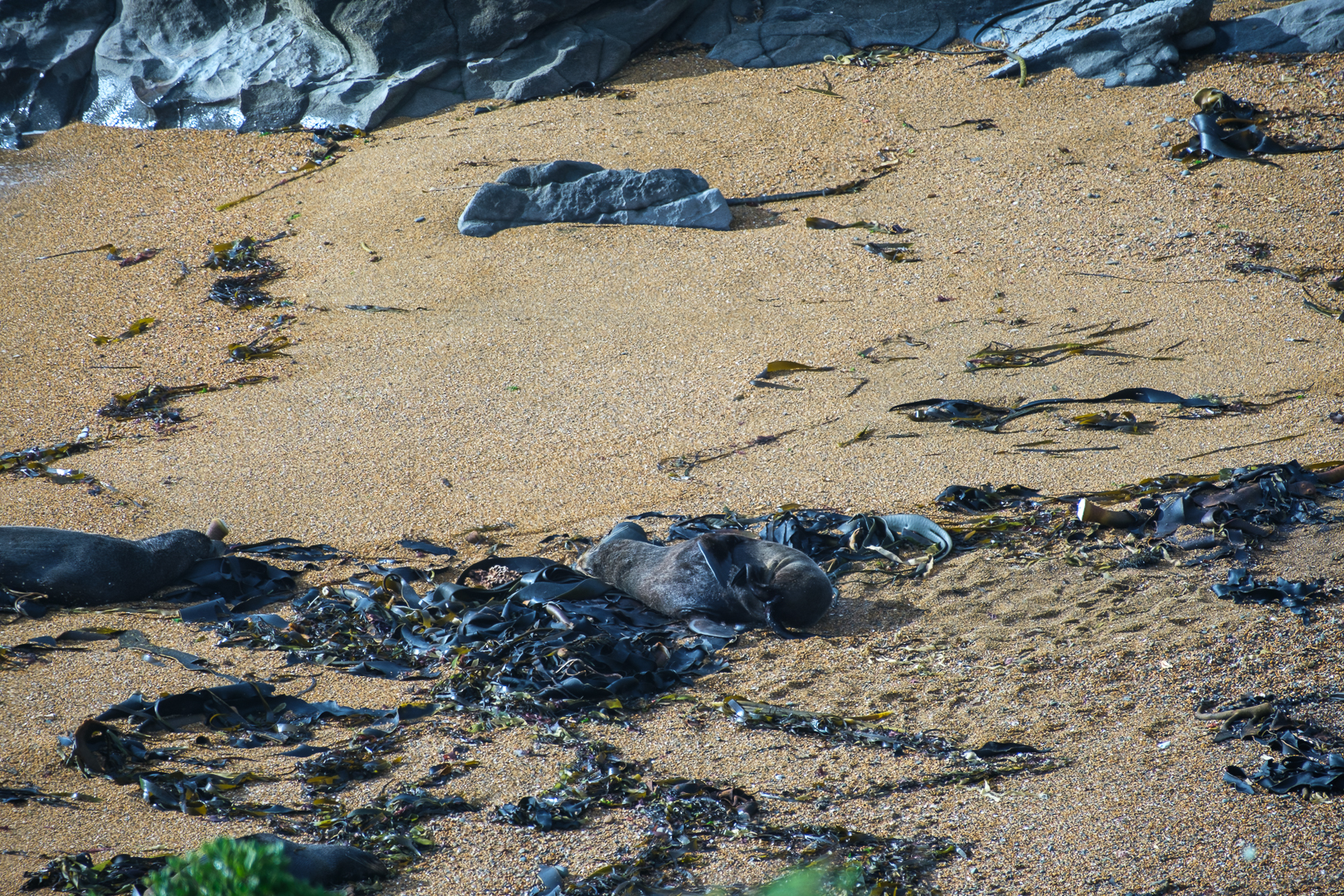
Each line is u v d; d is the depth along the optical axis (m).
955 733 20.92
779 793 18.94
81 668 24.53
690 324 49.59
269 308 54.31
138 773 20.05
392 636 26.47
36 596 28.02
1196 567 27.00
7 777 19.88
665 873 16.53
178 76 79.12
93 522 34.44
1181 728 20.33
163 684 23.83
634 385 43.81
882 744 20.50
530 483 36.28
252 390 45.66
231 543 33.00
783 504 33.31
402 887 16.48
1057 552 28.56
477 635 25.58
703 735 21.31
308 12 78.69
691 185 61.31
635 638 25.58
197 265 59.25
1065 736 20.45
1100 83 69.62
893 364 44.09
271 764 20.59
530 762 20.41
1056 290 49.91
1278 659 22.48
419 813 18.52
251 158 72.19
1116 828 17.11
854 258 54.97
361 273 57.31
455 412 42.22
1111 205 57.44
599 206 61.25
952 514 31.58
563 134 70.12
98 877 16.20
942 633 25.14
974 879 16.03
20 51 80.12
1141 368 41.69
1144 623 24.58
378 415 42.34
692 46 80.62
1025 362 43.09
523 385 44.44
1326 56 67.81
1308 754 18.84
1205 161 60.03
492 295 54.16
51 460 39.62
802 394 42.00
